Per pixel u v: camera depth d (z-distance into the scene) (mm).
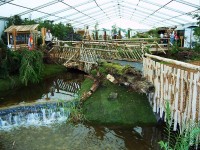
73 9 17766
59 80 14359
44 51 16344
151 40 18297
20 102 10359
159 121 7922
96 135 7617
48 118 9055
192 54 15031
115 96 8906
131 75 8805
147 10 19484
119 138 7355
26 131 8055
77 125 8344
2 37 16141
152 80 8086
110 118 8297
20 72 12766
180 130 6430
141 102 8586
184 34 19953
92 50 14273
